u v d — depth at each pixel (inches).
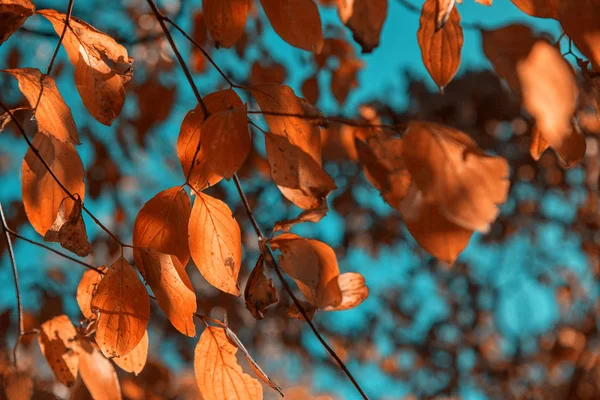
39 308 102.8
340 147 70.2
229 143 57.6
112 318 59.4
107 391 63.8
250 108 100.8
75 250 59.4
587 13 56.8
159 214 60.2
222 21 59.4
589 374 158.7
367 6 59.2
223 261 59.6
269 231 143.9
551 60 55.7
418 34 58.8
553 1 57.2
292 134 58.9
